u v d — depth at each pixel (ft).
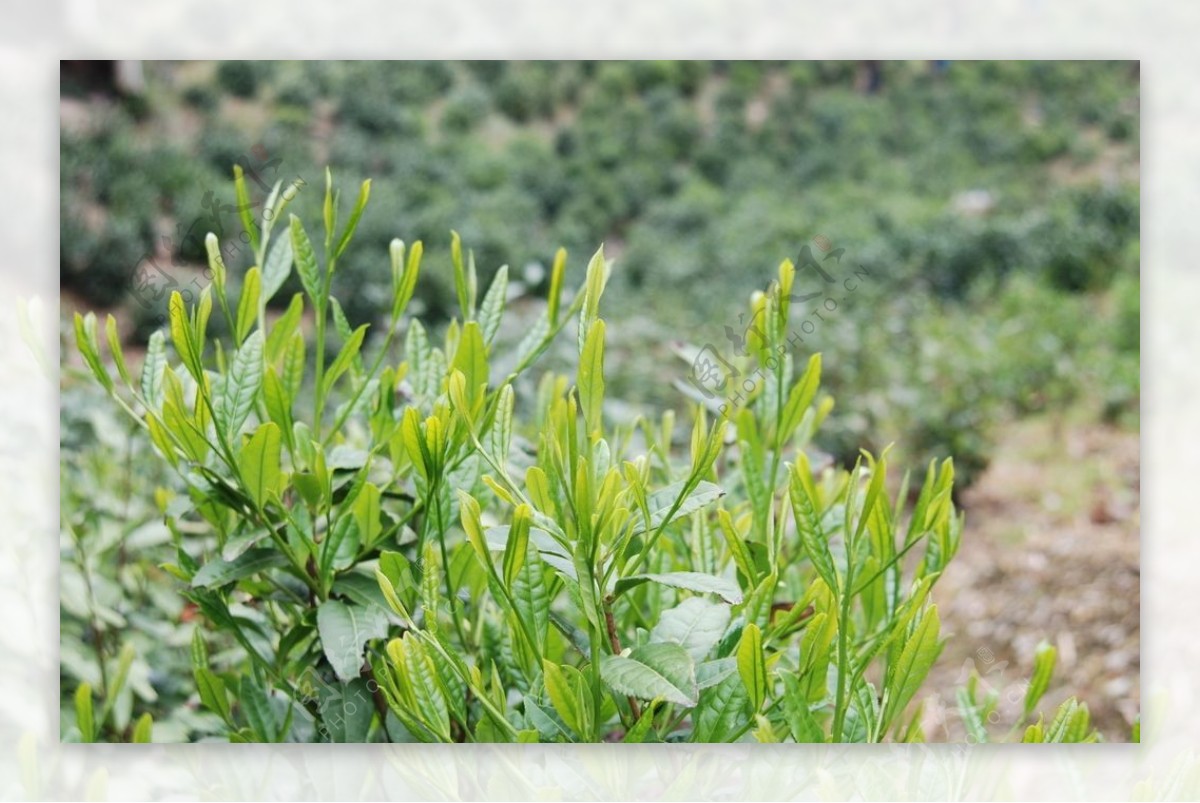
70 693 4.87
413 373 3.82
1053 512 16.19
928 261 27.09
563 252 3.46
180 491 4.55
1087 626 12.70
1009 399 18.88
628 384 15.98
